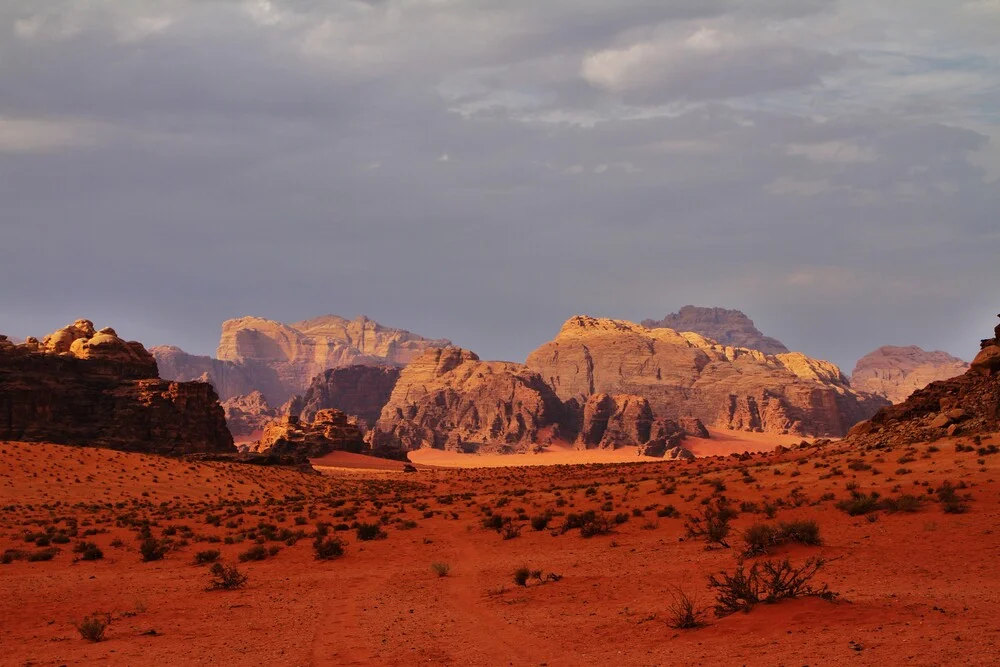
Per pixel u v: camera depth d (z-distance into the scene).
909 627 21.67
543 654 23.64
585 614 29.03
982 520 38.97
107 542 63.41
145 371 199.25
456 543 53.66
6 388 172.00
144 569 50.56
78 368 188.62
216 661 25.33
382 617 31.53
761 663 19.80
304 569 47.38
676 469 102.88
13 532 70.44
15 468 109.81
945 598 25.59
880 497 48.09
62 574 49.22
